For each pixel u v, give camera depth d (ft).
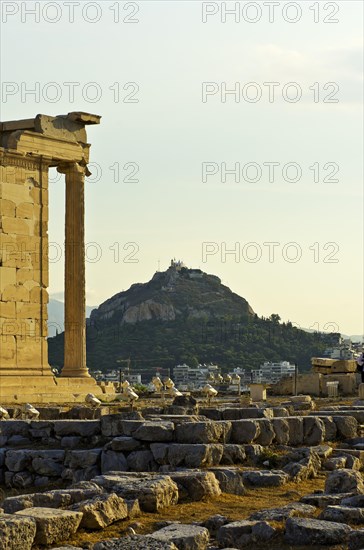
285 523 79.61
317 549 75.77
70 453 112.68
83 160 217.77
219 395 247.29
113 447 111.24
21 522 74.02
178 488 93.04
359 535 76.02
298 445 119.85
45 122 211.61
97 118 219.00
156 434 110.32
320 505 87.56
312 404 172.76
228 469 100.58
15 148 206.69
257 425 115.75
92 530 80.48
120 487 88.43
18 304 205.46
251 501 93.50
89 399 169.78
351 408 158.40
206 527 81.76
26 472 114.73
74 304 216.95
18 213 206.69
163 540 72.84
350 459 112.27
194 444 108.88
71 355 216.95
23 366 205.16
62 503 84.74
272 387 257.34
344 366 258.98
